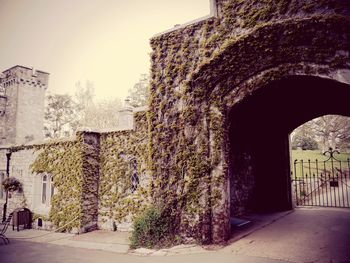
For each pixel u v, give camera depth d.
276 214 11.09
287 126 12.44
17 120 31.36
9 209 14.51
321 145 35.66
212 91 7.83
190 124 7.97
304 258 5.83
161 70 8.62
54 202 12.00
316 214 10.65
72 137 11.92
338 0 6.17
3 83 34.19
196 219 7.57
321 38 6.33
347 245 6.48
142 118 10.63
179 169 7.98
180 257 6.55
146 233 7.70
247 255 6.27
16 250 8.40
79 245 8.77
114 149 11.30
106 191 11.25
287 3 6.73
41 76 34.19
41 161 13.11
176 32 8.47
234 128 10.62
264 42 6.93
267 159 13.09
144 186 10.16
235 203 10.80
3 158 15.49
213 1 7.86
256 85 7.22
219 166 7.56
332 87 7.66
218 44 7.68
